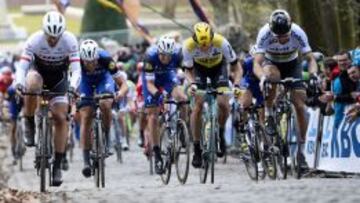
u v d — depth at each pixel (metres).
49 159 17.52
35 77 17.16
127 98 35.06
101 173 19.28
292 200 13.09
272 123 18.48
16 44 87.88
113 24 75.19
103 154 19.27
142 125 28.27
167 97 21.36
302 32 18.70
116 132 28.41
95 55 19.66
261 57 18.64
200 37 18.95
